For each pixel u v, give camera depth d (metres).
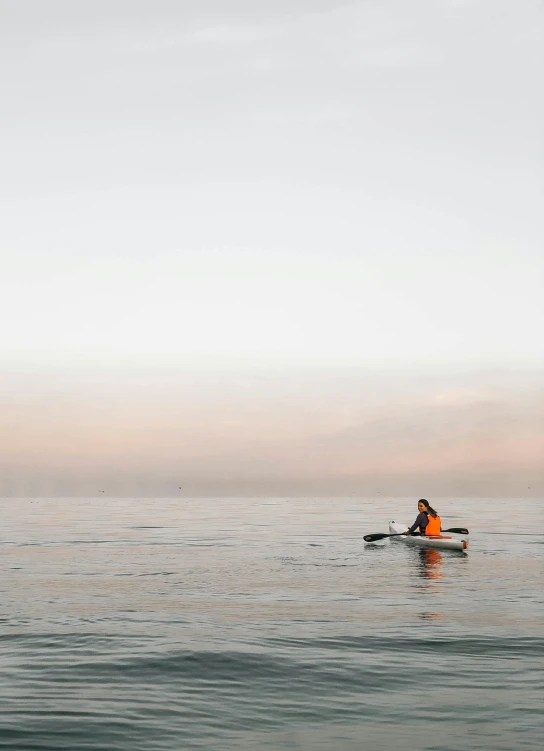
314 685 9.41
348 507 83.69
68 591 16.88
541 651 11.02
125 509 76.06
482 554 25.52
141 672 9.95
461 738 7.60
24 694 9.02
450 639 11.78
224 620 13.37
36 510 72.25
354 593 16.50
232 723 8.08
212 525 45.03
